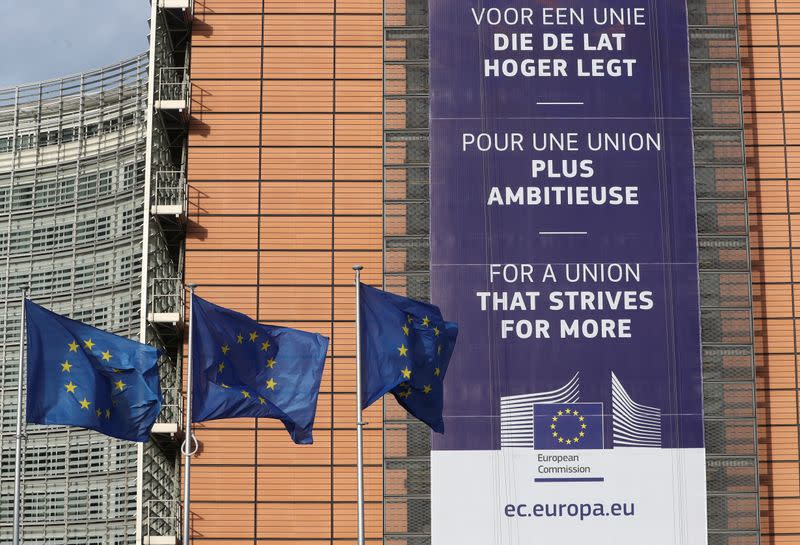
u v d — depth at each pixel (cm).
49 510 6825
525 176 5678
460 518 5406
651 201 5666
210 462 5634
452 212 5647
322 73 6003
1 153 7331
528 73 5766
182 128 5938
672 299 5588
